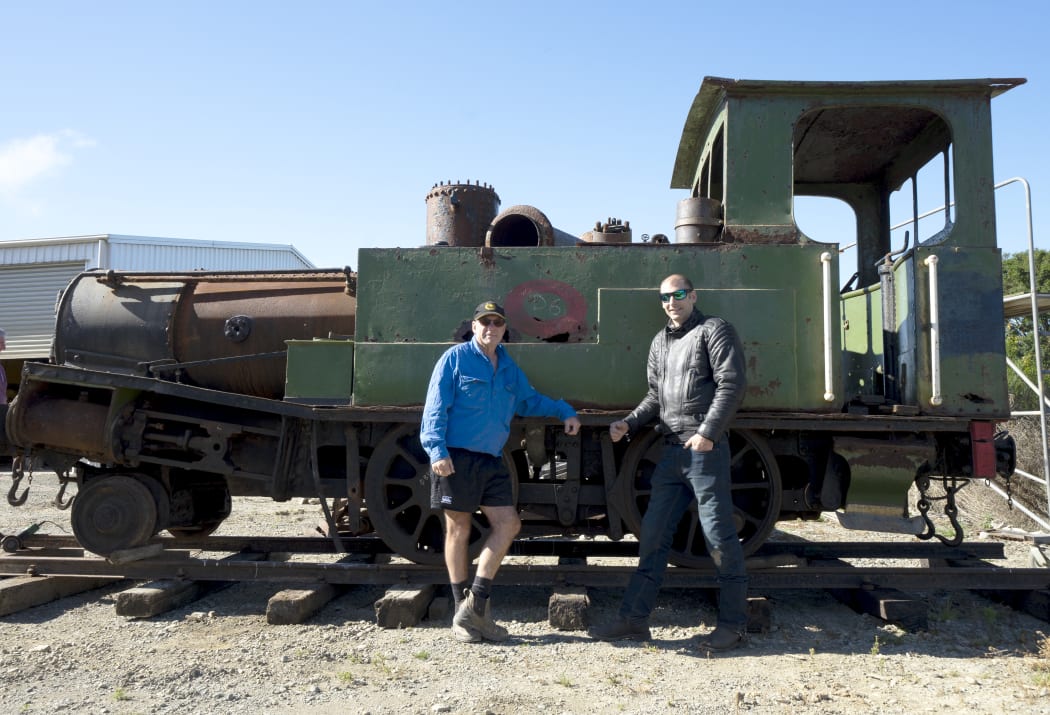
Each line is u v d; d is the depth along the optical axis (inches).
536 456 173.0
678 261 171.2
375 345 173.5
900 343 177.2
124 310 203.0
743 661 136.6
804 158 213.0
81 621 160.6
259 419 188.2
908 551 199.8
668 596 183.5
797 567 175.6
